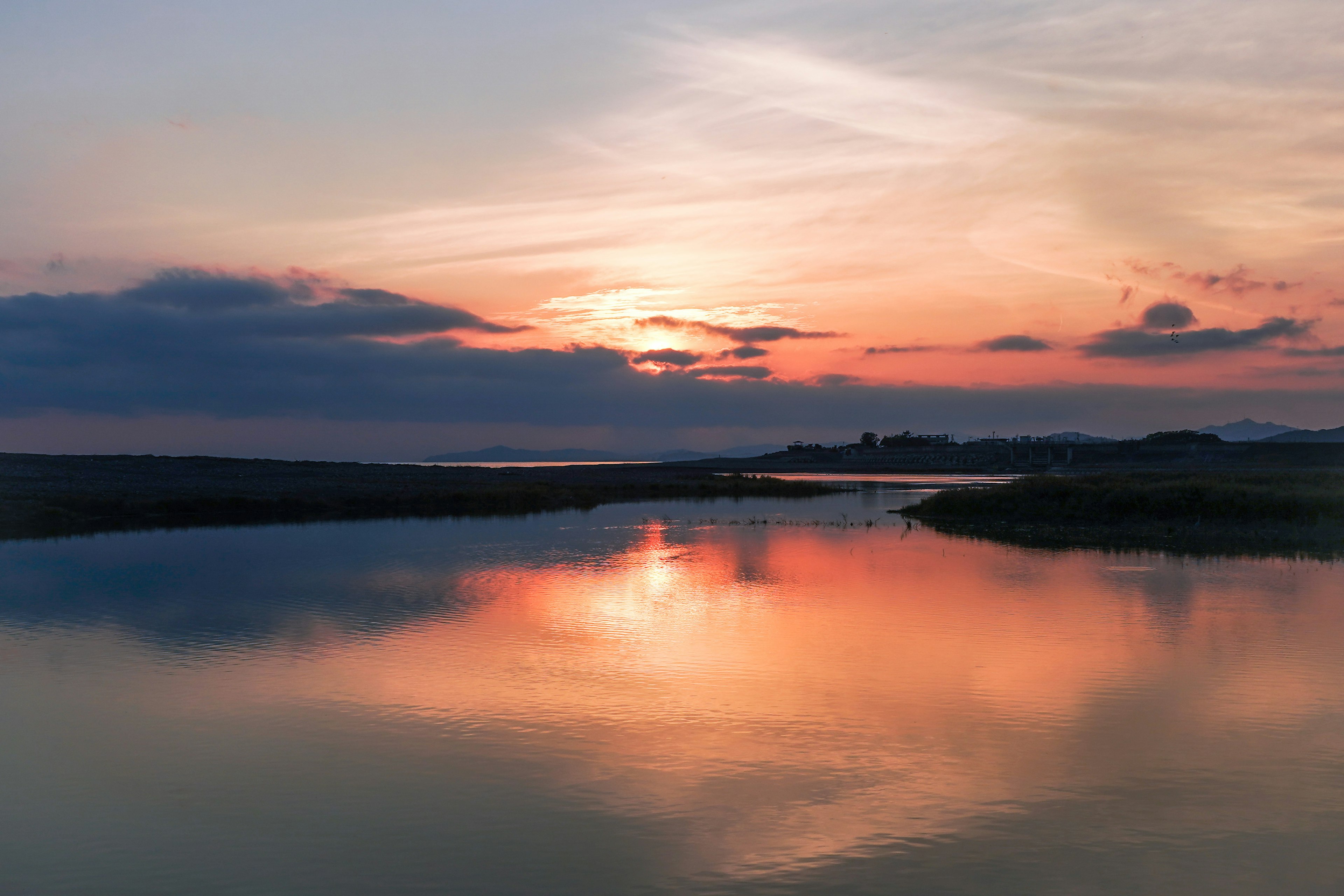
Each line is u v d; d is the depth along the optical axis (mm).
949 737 11859
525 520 47031
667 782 10555
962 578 24562
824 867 8617
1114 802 9891
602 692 13875
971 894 8125
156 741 11961
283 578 25172
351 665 15461
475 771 10891
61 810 9984
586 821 9586
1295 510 35594
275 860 8844
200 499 51938
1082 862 8625
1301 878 8305
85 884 8453
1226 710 12836
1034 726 12266
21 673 15102
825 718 12641
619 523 44438
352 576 25609
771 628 18219
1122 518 38812
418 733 12180
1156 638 17031
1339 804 9789
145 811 9930
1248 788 10219
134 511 48406
